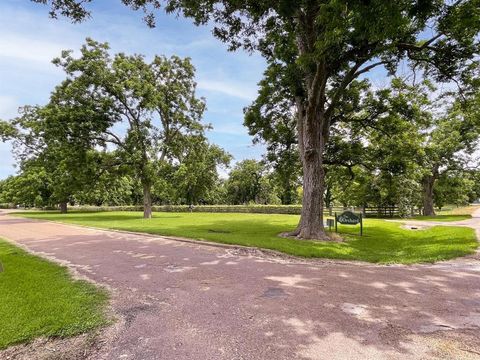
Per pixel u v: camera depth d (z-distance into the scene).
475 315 4.30
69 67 24.17
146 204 27.39
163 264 7.77
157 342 3.64
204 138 30.09
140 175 26.58
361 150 17.00
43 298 5.12
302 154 14.11
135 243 11.27
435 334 3.73
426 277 6.35
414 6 7.16
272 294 5.27
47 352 3.50
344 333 3.77
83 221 22.03
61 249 10.36
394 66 13.20
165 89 27.98
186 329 3.97
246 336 3.73
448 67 11.62
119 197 56.94
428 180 31.86
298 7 8.88
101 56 25.09
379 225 19.72
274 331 3.85
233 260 8.17
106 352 3.45
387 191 28.42
